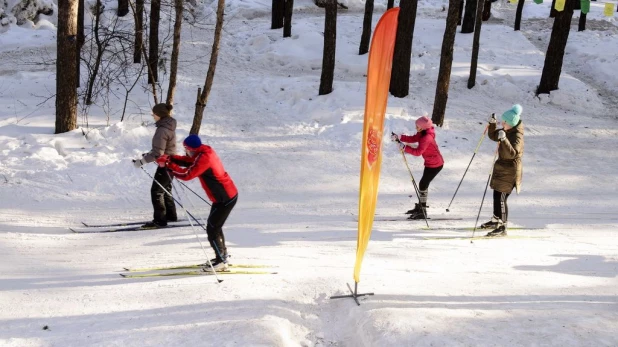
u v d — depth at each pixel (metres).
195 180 10.53
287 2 20.31
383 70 5.28
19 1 22.11
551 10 26.70
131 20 21.44
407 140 8.93
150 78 15.34
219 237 6.27
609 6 15.61
